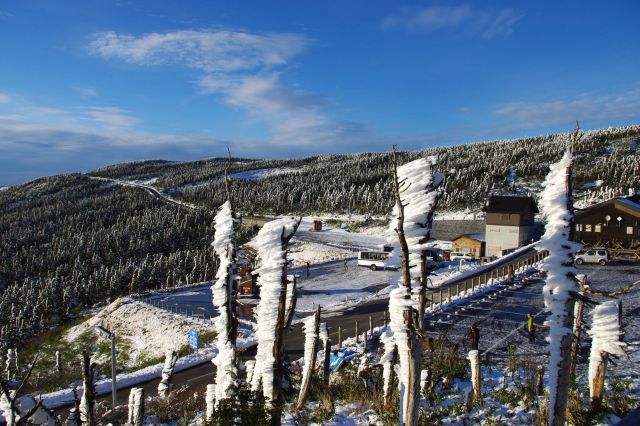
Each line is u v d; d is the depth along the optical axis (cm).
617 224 4238
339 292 3866
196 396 1630
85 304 5181
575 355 1086
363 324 2748
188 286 4831
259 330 844
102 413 1598
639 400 988
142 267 5725
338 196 9081
